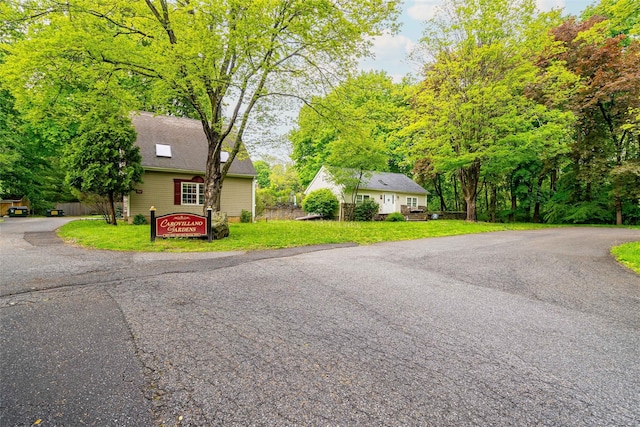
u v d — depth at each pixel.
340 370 2.49
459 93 15.90
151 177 15.02
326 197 23.70
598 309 4.09
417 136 18.36
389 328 3.34
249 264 6.23
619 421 1.97
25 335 2.97
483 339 3.13
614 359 2.78
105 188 12.22
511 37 15.00
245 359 2.63
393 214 23.22
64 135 18.05
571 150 19.05
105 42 8.16
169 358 2.62
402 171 35.44
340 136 12.28
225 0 7.77
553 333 3.31
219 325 3.30
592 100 17.39
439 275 5.69
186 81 8.92
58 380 2.27
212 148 10.28
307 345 2.91
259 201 23.92
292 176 42.84
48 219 17.73
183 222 8.78
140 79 10.87
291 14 8.74
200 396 2.13
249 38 8.09
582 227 16.95
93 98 9.20
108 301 3.93
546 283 5.29
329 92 10.48
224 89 9.51
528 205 24.59
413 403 2.10
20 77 7.91
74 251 7.24
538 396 2.22
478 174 18.47
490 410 2.05
